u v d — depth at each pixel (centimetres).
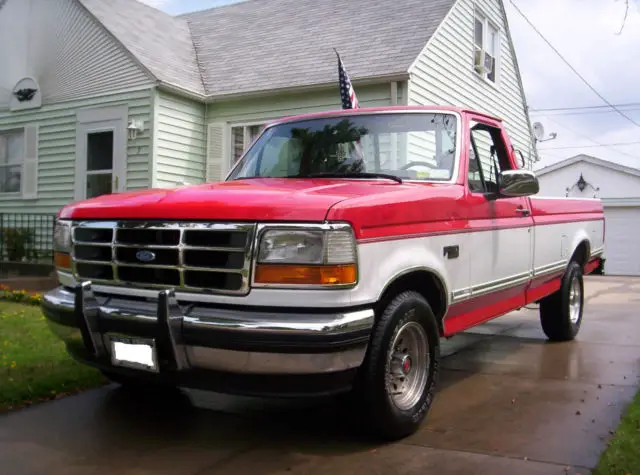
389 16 1302
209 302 330
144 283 351
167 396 458
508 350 628
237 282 322
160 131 1193
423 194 387
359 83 1108
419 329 379
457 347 642
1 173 1421
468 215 434
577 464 332
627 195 2177
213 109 1284
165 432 383
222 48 1408
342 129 480
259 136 523
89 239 377
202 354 322
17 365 494
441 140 455
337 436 376
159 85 1168
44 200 1341
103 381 480
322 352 310
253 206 324
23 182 1367
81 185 1285
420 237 377
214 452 351
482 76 1452
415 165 448
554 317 655
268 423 401
